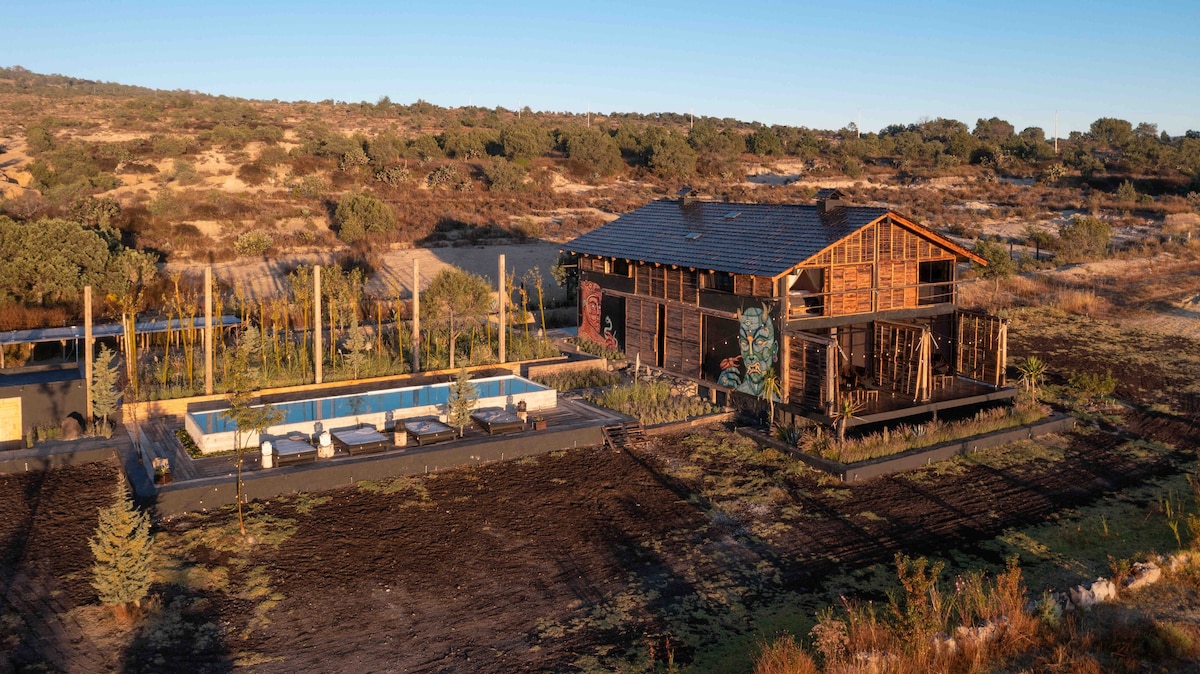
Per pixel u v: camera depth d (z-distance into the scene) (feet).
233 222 178.40
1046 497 64.90
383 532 56.13
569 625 45.44
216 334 99.66
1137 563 49.70
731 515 60.70
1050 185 262.67
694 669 41.04
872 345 89.76
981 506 62.95
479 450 69.41
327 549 53.42
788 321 79.00
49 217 157.07
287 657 41.70
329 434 67.31
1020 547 55.83
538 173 252.62
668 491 64.90
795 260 78.69
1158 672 39.60
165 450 66.80
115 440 69.00
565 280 142.72
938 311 89.35
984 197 245.65
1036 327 125.49
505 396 79.97
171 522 56.29
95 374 72.08
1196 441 78.74
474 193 229.04
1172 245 185.47
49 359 93.86
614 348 105.50
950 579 51.06
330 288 118.83
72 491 60.49
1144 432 81.30
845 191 249.55
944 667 39.19
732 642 43.83
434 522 57.98
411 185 228.02
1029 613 43.68
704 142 313.73
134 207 177.88
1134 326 127.13
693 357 91.91
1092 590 46.09
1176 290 150.20
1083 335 120.88
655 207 111.45
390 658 41.91
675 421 80.38
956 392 84.28
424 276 150.51
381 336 105.91
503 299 96.58
